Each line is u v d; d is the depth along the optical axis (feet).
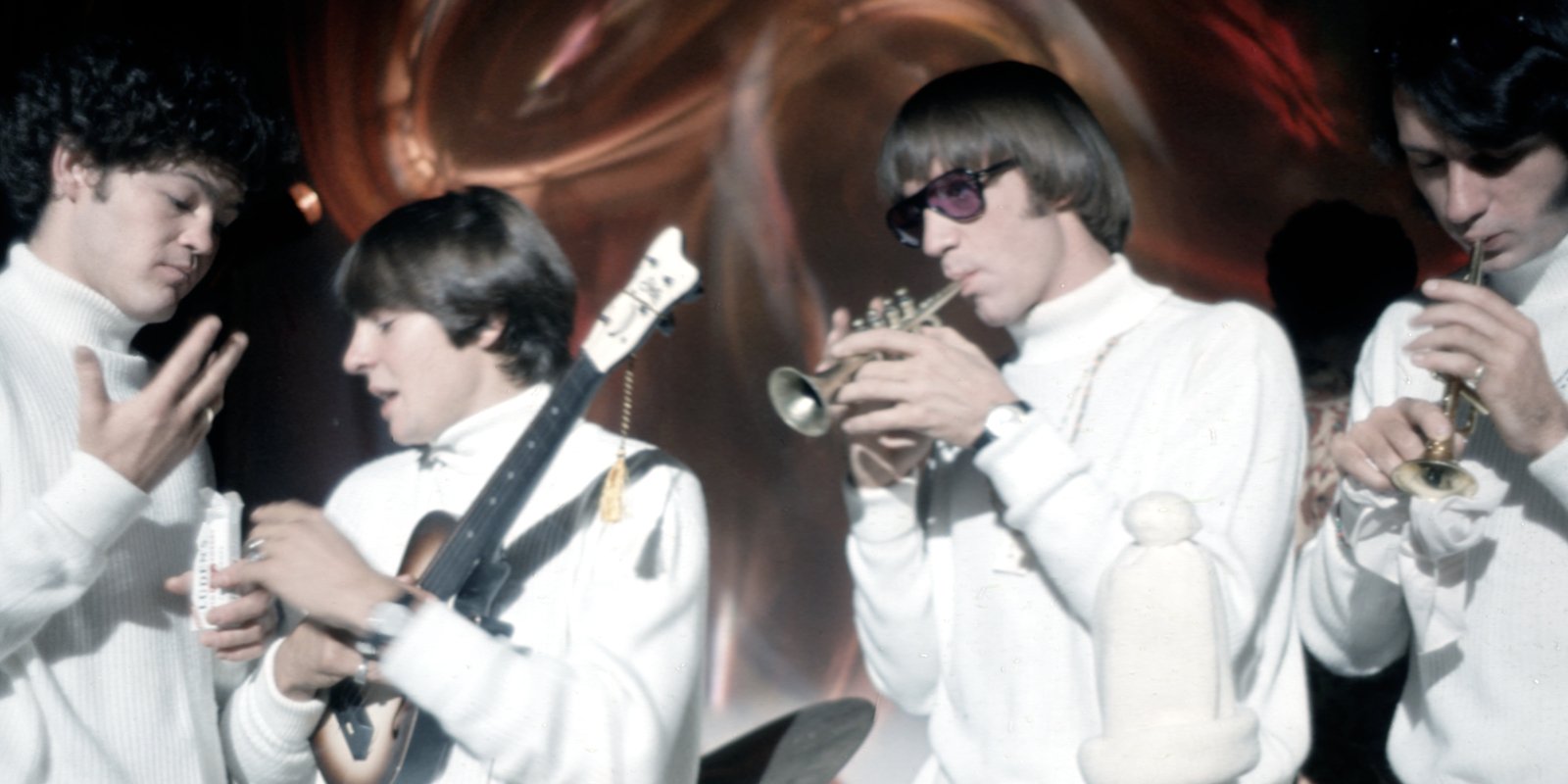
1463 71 6.37
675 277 6.75
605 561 6.79
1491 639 6.81
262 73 18.42
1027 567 6.95
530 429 6.73
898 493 7.19
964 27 20.89
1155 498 5.79
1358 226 11.50
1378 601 7.05
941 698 7.31
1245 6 19.57
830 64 21.24
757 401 20.62
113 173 6.95
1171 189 19.92
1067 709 6.73
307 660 6.77
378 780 6.77
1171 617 5.61
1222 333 6.91
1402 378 7.30
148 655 7.02
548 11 20.63
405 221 7.12
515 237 7.15
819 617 19.58
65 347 7.05
